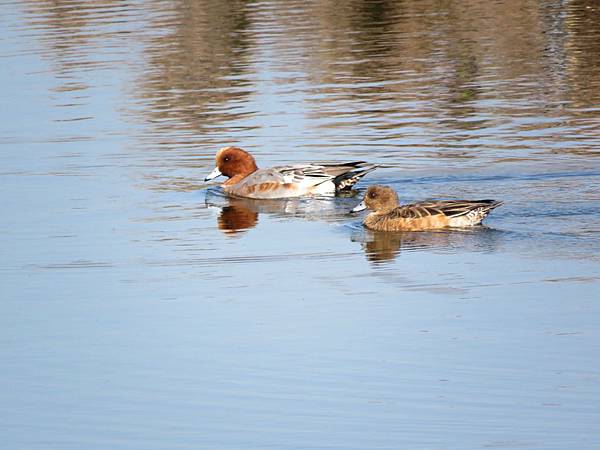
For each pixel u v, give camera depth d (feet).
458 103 83.35
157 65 99.81
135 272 52.65
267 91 89.30
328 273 51.72
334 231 58.23
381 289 49.34
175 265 53.52
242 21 119.34
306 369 41.68
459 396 39.24
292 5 127.44
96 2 134.62
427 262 52.47
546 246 53.52
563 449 35.45
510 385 39.78
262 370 41.75
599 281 48.70
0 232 59.06
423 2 126.21
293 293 49.37
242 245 56.29
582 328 44.06
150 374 41.81
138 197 64.85
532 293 47.88
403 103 84.23
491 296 47.83
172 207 63.21
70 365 42.80
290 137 75.87
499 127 76.23
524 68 93.81
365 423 37.70
